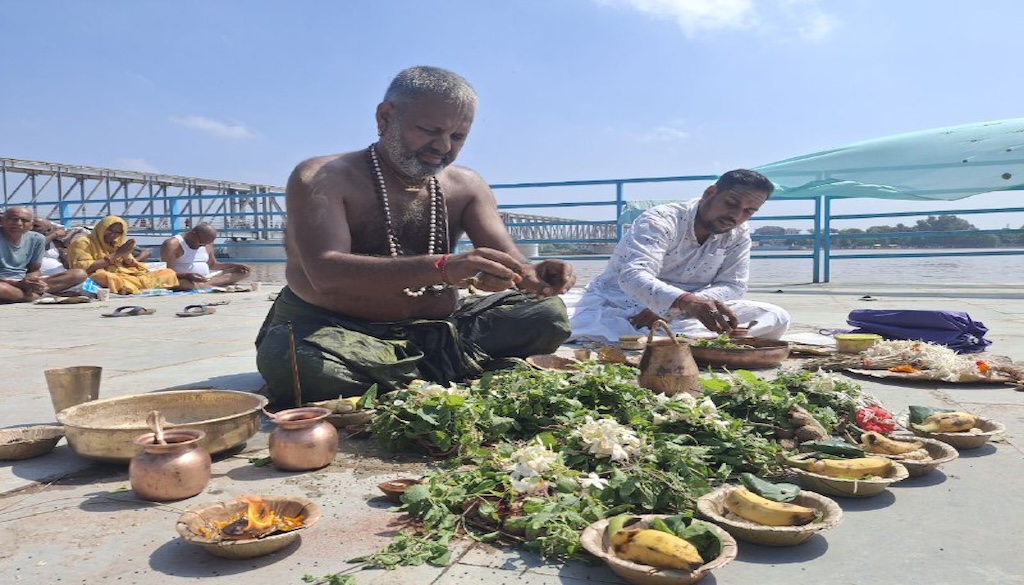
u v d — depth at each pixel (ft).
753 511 6.17
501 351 12.76
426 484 7.05
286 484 7.78
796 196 34.71
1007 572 5.66
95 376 10.08
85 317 25.14
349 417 9.59
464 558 5.92
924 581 5.52
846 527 6.52
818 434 8.46
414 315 11.98
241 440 8.68
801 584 5.47
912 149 30.76
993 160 29.81
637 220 16.56
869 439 8.14
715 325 13.35
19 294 30.60
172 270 36.65
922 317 15.78
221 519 6.18
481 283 9.89
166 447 7.29
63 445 9.39
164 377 13.76
